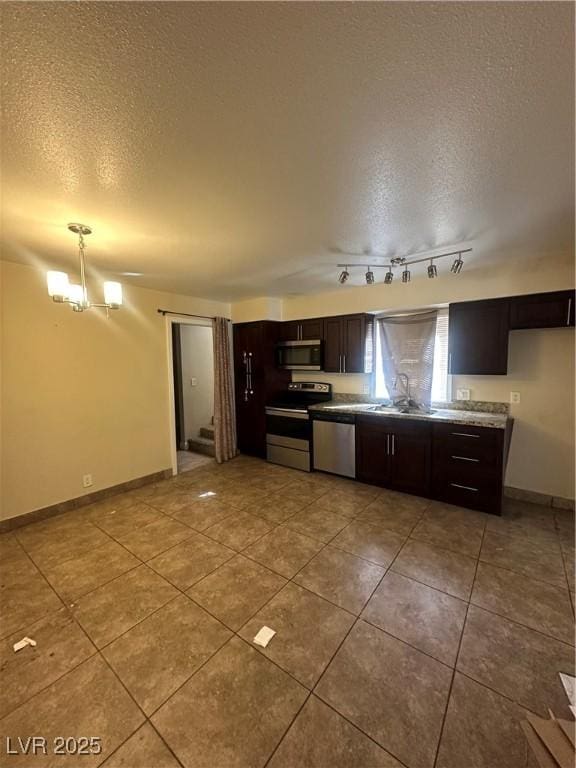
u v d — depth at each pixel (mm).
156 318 4012
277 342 4812
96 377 3443
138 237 2250
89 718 1336
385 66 945
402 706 1360
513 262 3010
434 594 1998
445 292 3430
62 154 1321
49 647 1669
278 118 1144
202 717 1333
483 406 3436
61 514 3143
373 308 3945
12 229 2082
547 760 1164
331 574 2195
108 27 816
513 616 1821
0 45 858
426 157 1394
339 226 2125
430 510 3070
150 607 1932
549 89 1022
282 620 1818
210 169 1457
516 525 2771
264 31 834
